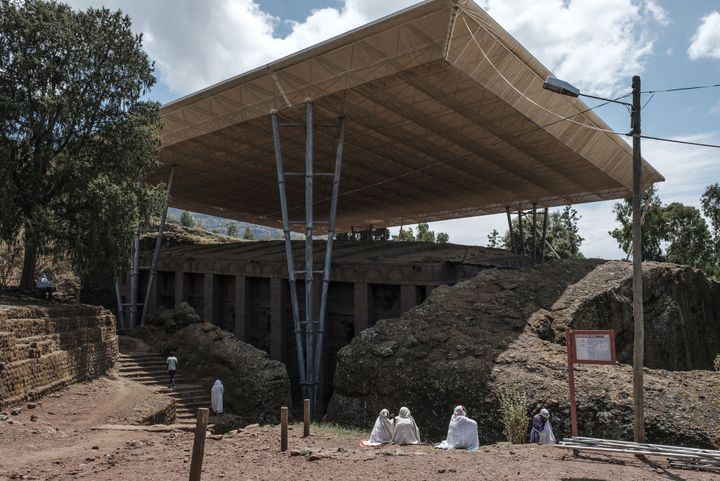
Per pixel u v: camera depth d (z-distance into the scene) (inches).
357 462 395.2
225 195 2212.1
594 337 455.5
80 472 378.9
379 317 1254.3
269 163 1643.7
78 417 645.3
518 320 858.1
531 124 1225.4
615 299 959.0
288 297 1418.6
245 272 1498.5
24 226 895.1
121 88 985.5
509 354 749.3
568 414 624.4
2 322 658.2
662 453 371.6
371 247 1531.7
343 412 790.5
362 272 1246.9
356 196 2171.5
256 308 1514.5
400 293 1200.2
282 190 1144.8
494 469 356.2
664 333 1024.2
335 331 1326.3
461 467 366.3
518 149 1427.2
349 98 1087.6
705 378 696.4
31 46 890.1
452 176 1766.7
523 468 356.2
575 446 398.3
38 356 700.7
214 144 1427.2
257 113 1179.3
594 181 1779.0
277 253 1529.3
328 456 415.8
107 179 918.4
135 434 571.5
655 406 610.5
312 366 1105.4
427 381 744.3
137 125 997.8
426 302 935.0
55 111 896.3
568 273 1078.4
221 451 457.7
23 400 649.0
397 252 1373.0
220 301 1605.6
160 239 1616.6
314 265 1342.3
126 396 802.8
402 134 1326.3
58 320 809.5
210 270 1599.4
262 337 1489.9
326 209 2551.7
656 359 995.9
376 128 1280.8
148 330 1327.5
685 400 622.8
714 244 2442.2
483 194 2074.3
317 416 1069.1
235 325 1519.4
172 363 1004.6
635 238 454.9
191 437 556.1
